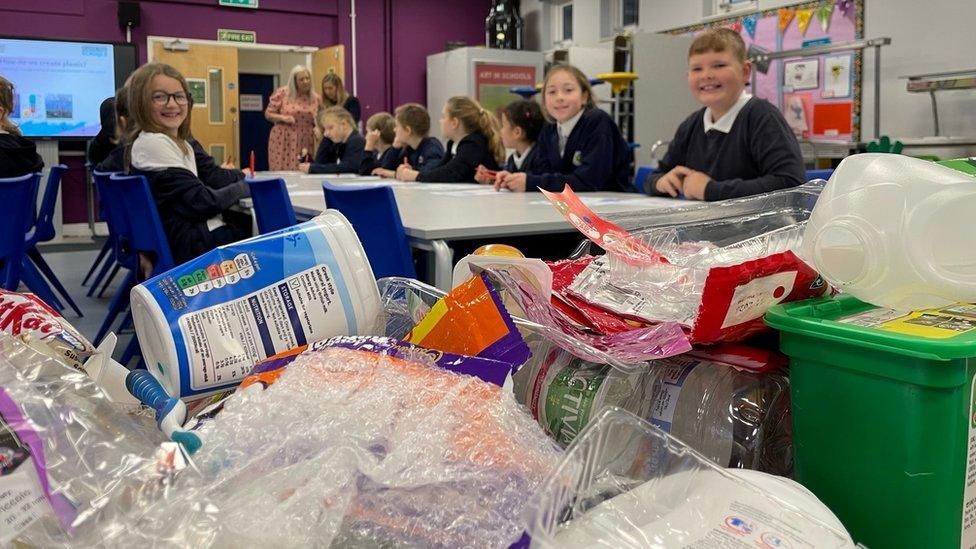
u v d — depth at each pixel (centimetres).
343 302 66
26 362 50
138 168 255
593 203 225
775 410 60
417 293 76
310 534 42
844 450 50
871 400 48
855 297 55
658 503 45
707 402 59
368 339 61
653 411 60
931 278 48
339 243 67
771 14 612
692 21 686
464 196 264
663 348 54
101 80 729
